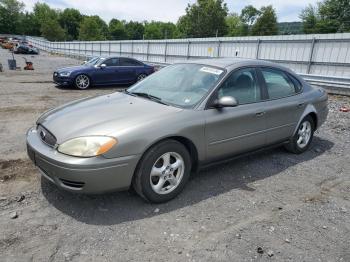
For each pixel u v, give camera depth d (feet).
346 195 12.98
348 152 18.26
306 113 16.70
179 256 8.88
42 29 309.01
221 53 64.64
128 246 9.20
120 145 10.12
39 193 11.98
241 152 13.96
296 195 12.75
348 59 43.83
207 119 12.12
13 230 9.71
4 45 186.19
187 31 254.47
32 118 24.23
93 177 9.90
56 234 9.62
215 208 11.43
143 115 11.27
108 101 13.06
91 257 8.71
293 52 50.75
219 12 246.06
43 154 10.42
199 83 13.20
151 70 49.67
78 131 10.45
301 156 17.17
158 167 11.33
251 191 12.87
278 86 15.57
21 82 48.39
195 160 12.50
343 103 34.60
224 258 8.88
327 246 9.64
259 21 240.32
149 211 11.03
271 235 10.02
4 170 13.94
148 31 371.56
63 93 38.93
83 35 317.22
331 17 193.88
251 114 13.64
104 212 10.85
